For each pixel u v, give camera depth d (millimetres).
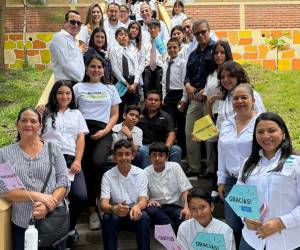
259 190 3791
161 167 5473
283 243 3709
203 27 6406
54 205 4441
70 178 5145
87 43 8547
